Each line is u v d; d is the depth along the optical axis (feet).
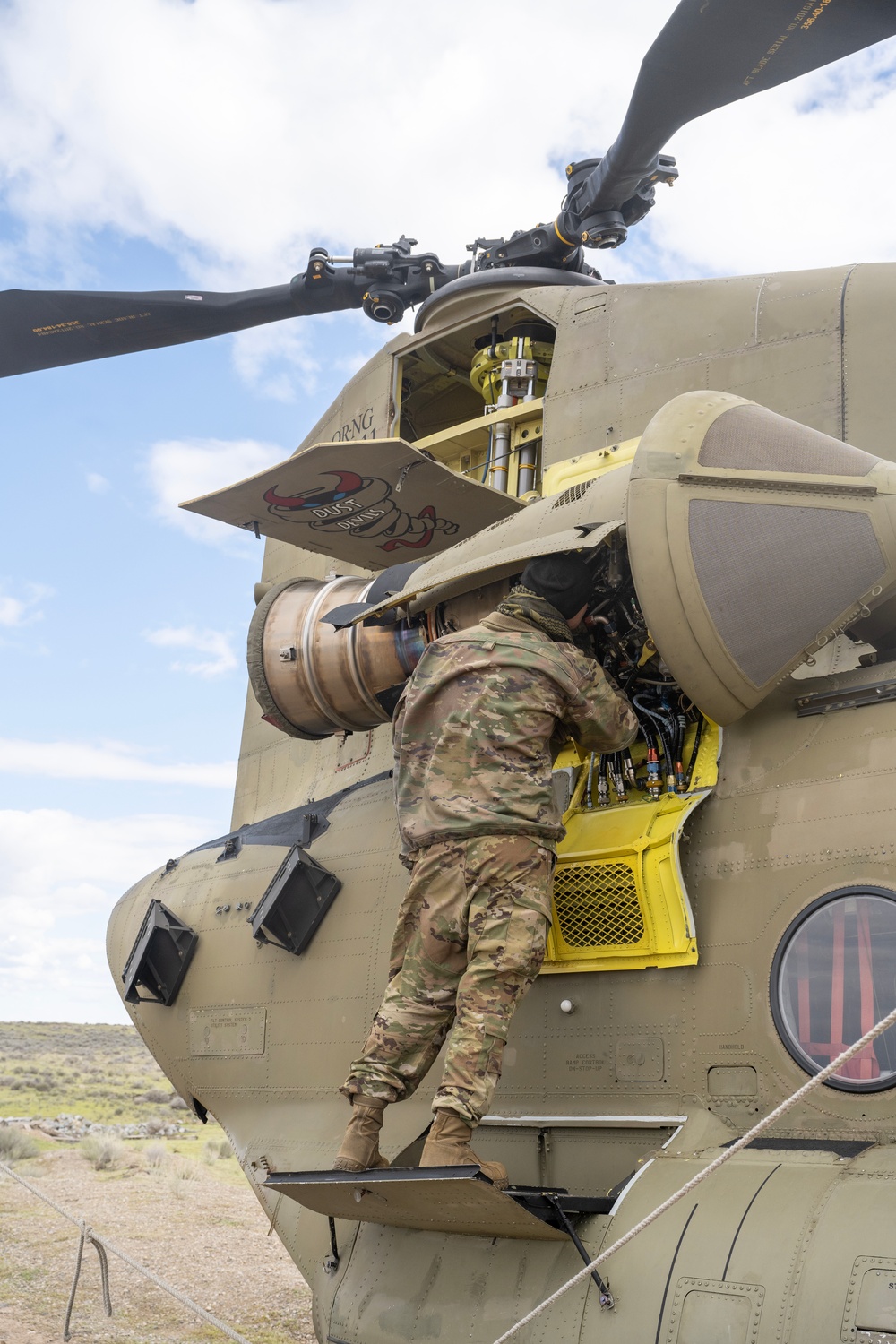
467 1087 9.97
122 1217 36.63
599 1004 11.71
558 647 11.34
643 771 12.39
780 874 10.74
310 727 15.74
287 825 17.95
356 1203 11.15
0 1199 40.11
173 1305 25.49
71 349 20.72
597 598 12.20
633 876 11.44
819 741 11.15
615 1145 11.27
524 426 17.78
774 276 14.94
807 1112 9.92
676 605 10.63
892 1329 7.78
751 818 11.20
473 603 13.19
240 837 18.80
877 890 9.98
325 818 16.81
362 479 15.29
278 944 15.80
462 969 11.06
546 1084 11.89
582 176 17.85
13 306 19.53
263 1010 16.07
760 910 10.77
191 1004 17.44
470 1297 10.66
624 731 11.56
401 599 12.94
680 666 10.87
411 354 20.47
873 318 13.56
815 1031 10.05
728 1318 8.66
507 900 10.57
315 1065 15.01
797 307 14.28
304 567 21.68
